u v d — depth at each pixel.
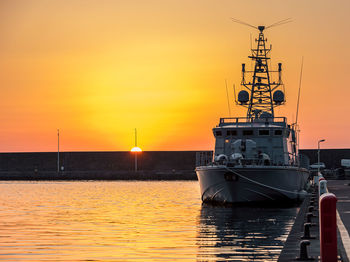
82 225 33.78
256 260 21.50
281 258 16.59
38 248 24.73
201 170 47.00
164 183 111.94
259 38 56.84
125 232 30.23
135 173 132.38
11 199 60.66
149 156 138.75
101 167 139.50
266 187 44.16
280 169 44.31
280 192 45.03
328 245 13.86
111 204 51.97
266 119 49.28
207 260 21.64
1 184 109.12
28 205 51.28
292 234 21.95
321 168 116.69
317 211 30.05
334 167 120.81
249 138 47.94
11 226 33.41
